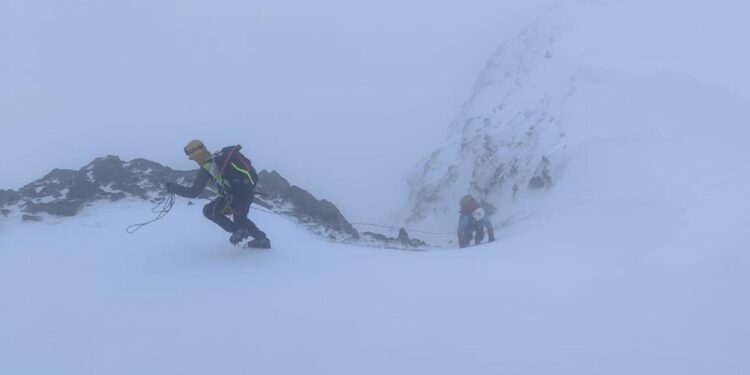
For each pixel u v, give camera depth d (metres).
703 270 7.23
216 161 7.87
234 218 8.17
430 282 7.53
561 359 5.86
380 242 10.74
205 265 8.13
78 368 6.05
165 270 7.97
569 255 8.18
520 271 7.75
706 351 5.91
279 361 6.02
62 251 8.53
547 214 10.33
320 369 5.88
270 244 8.64
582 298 6.91
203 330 6.58
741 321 6.32
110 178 10.82
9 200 10.33
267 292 7.33
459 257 8.54
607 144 11.02
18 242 8.86
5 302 7.26
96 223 9.48
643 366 5.73
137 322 6.78
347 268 8.09
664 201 8.98
